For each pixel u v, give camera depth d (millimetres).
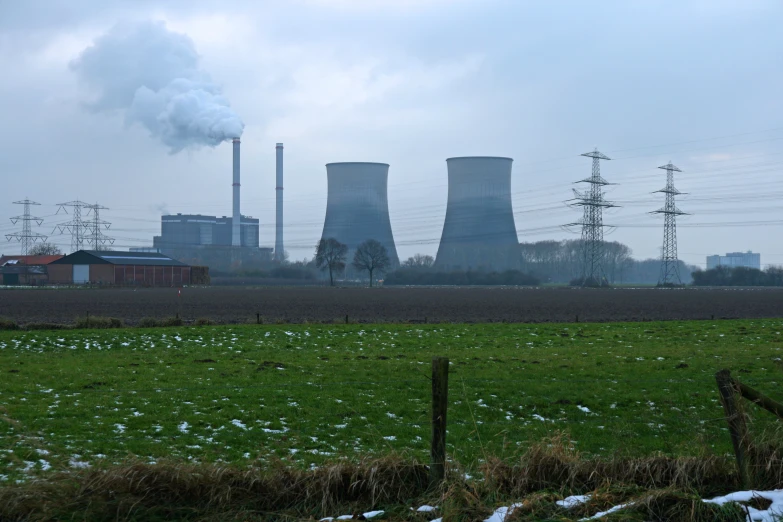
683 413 14430
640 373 19797
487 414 14430
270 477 8023
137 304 60875
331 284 145125
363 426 13250
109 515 7336
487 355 24297
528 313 52125
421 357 23641
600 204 120625
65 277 128500
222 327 35594
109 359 23016
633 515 7379
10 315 47125
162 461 8055
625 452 9383
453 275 164500
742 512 7355
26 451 10570
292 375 19391
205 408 14727
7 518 7090
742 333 33688
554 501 7762
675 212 127312
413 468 8188
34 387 17250
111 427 12891
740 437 8281
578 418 14156
